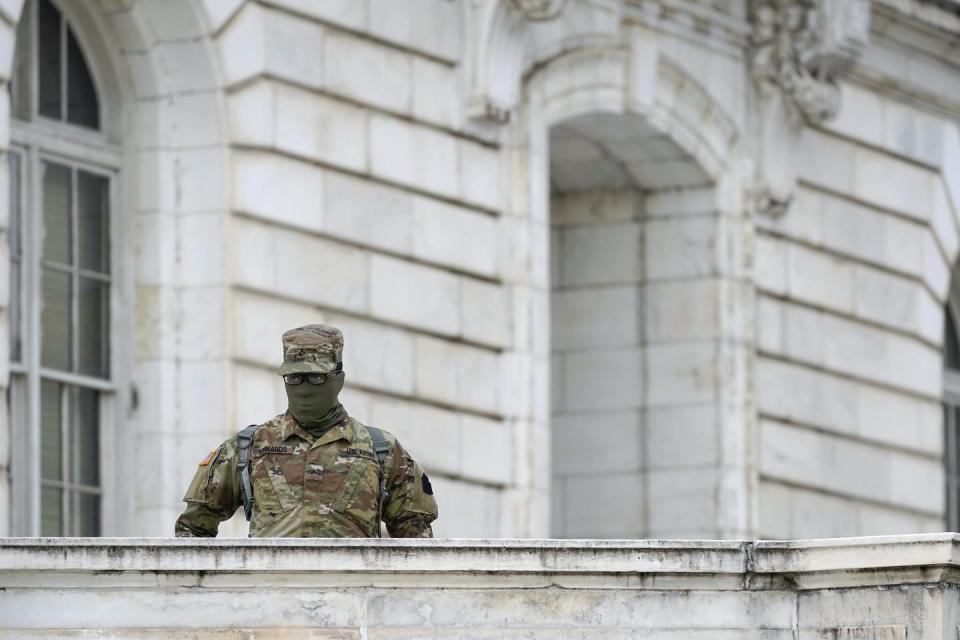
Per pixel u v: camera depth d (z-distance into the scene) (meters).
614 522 54.94
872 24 58.69
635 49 52.06
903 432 59.69
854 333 58.41
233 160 44.22
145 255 44.12
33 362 42.78
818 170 57.66
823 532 57.06
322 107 45.69
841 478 57.69
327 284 45.53
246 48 44.56
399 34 47.12
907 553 27.38
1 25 40.91
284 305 44.81
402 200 46.97
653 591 28.02
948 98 61.53
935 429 60.72
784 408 56.25
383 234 46.59
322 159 45.62
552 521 55.44
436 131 47.75
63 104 43.66
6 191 41.00
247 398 44.03
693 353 54.72
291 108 45.19
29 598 27.30
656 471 54.78
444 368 47.50
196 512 29.12
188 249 44.16
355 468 28.94
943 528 60.84
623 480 55.00
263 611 27.44
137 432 43.88
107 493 43.72
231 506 29.25
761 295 55.84
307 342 28.83
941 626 27.23
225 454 29.12
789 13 55.44
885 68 59.59
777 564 28.06
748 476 54.88
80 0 43.75
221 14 44.19
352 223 46.03
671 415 54.78
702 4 53.84
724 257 54.78
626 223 55.31
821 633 27.97
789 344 56.53
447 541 27.62
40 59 43.38
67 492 43.28
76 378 43.50
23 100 43.03
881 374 59.12
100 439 43.78
